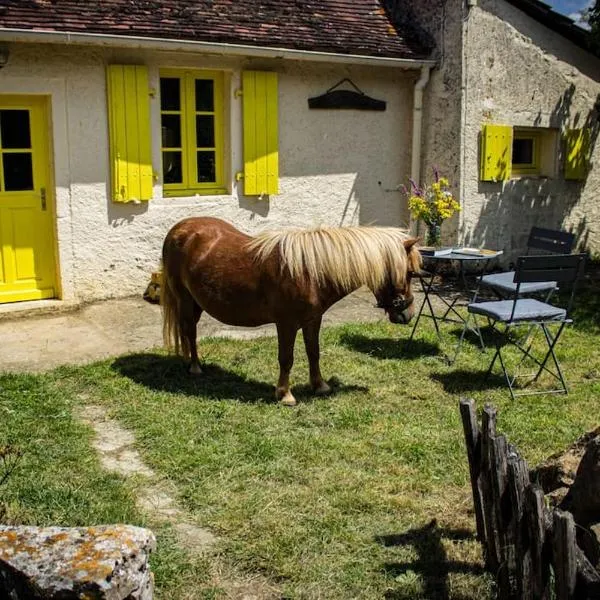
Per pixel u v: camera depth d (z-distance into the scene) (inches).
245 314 227.8
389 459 188.2
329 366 259.4
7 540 105.1
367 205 414.3
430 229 315.3
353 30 389.4
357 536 152.3
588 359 275.7
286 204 386.6
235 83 360.2
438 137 409.7
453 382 247.6
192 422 207.9
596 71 459.8
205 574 139.1
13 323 303.9
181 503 165.5
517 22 413.4
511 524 122.1
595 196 479.5
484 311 242.5
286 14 377.1
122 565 101.7
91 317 314.2
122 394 227.9
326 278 215.5
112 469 181.2
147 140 337.7
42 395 223.1
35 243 326.6
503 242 431.8
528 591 117.2
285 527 154.9
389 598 133.5
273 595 134.3
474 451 137.3
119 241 340.5
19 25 290.5
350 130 400.8
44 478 171.6
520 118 425.1
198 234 236.7
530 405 228.7
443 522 158.9
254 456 187.3
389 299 221.0
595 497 127.9
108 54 325.7
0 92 303.9
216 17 348.5
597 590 104.7
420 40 409.1
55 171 319.9
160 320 311.4
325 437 200.4
